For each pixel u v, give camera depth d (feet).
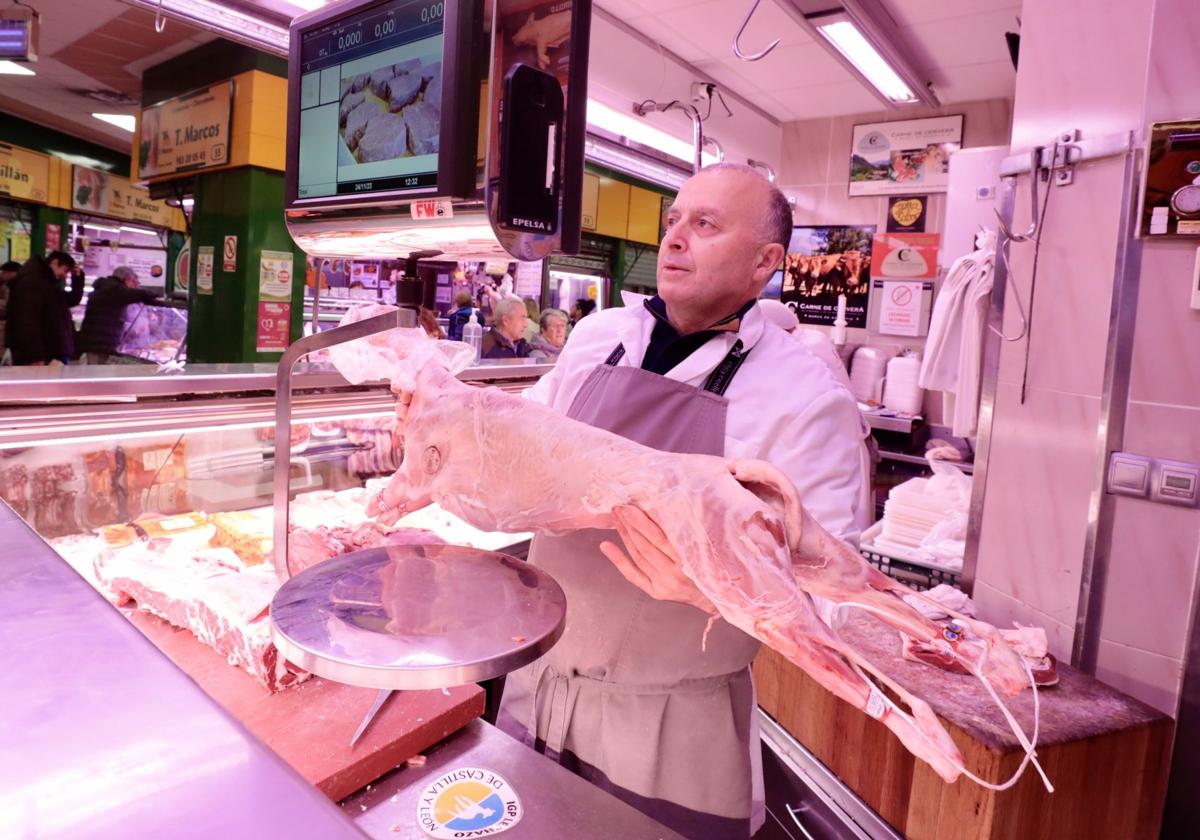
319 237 3.23
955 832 5.82
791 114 21.59
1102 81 7.73
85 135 21.63
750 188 4.31
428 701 3.67
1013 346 8.81
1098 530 7.68
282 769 1.26
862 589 2.73
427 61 2.61
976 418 10.82
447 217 2.62
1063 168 8.09
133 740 1.31
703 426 4.29
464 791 3.25
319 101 3.12
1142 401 7.35
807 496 4.21
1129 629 7.54
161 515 5.83
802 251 22.35
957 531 10.08
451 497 3.34
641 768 4.36
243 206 15.37
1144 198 7.11
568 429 3.17
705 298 4.41
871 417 18.71
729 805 4.48
